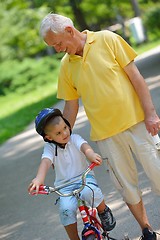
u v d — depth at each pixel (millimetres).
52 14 10398
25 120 39938
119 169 10875
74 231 10352
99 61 10508
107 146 10828
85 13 85625
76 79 10797
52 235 13711
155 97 28234
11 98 65688
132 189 10984
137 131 10719
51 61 71438
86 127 26609
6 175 22516
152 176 10930
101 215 10711
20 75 68625
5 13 78250
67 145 10570
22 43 78500
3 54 76438
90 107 10742
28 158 24859
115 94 10500
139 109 10703
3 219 16375
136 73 10609
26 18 78688
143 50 71125
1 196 19172
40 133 10492
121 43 10656
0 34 77375
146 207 13422
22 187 19719
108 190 15734
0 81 68500
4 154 28062
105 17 89125
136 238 11875
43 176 10258
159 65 44281
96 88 10547
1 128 38250
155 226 12156
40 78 68625
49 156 10570
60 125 10344
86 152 10352
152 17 80812
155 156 10812
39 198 17391
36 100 53500
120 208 14000
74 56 10695
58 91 11312
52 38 10344
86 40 10586
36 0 69312
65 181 10570
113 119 10609
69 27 10375
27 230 14719
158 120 10602
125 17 97188
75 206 10234
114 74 10500
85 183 10070
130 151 10875
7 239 14484
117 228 12688
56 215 15250
